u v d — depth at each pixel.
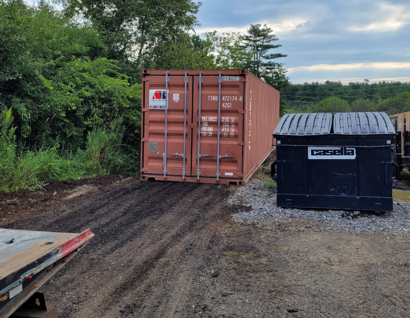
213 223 6.66
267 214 7.00
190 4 21.80
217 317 3.57
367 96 130.75
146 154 10.14
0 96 10.30
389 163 6.71
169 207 7.71
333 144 6.96
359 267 4.68
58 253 2.76
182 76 9.71
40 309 2.86
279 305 3.78
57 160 10.47
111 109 13.19
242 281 4.34
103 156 11.50
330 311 3.64
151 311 3.70
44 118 11.33
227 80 9.51
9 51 10.16
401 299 3.85
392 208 6.71
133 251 5.34
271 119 17.30
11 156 9.14
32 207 7.60
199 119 9.70
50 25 13.34
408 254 5.05
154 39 19.91
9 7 11.29
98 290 4.15
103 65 14.77
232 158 9.62
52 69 12.65
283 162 7.25
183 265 4.83
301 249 5.32
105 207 7.68
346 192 6.95
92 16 18.61
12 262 2.45
